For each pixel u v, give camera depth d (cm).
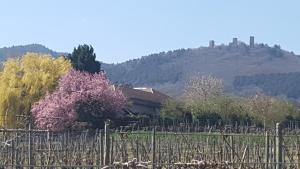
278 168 2231
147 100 7525
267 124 6631
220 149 2675
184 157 2802
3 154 2517
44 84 5800
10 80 5772
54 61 6044
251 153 2897
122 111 5438
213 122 6366
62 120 5031
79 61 7800
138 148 2747
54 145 2638
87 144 2730
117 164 2072
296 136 2822
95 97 5144
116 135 2641
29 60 5953
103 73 5528
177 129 3956
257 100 7556
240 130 3700
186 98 8438
